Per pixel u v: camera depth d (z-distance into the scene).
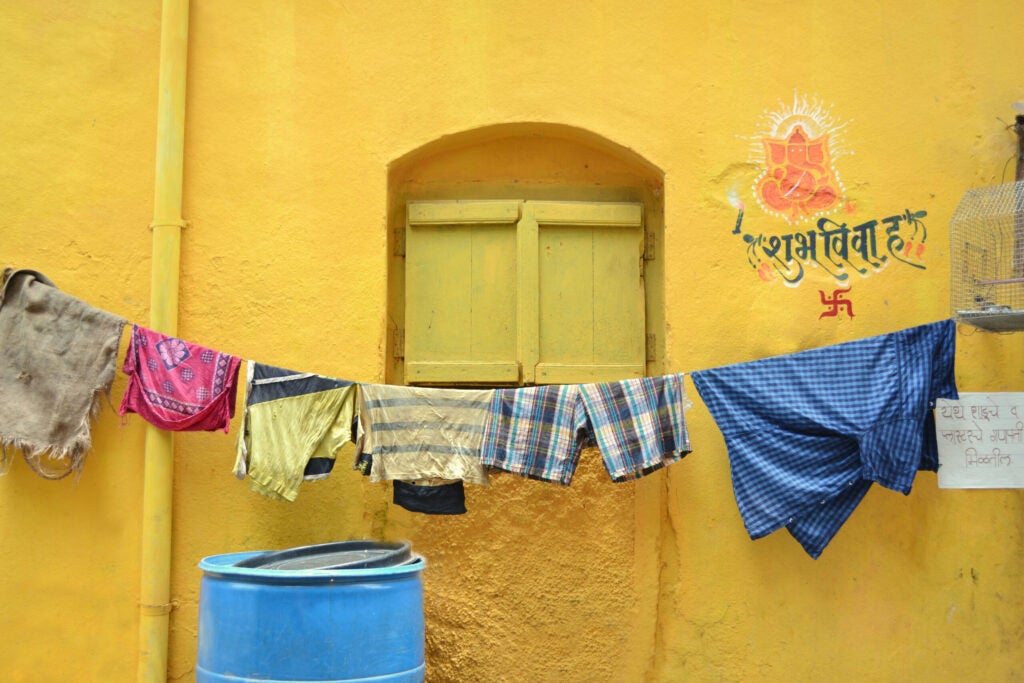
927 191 5.17
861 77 5.23
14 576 4.89
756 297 5.12
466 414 4.62
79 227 5.05
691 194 5.17
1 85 5.08
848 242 5.15
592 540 5.14
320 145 5.15
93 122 5.10
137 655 4.87
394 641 4.10
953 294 5.03
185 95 5.09
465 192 5.44
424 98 5.21
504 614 5.14
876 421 4.54
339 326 5.07
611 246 5.39
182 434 4.97
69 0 5.14
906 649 4.98
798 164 5.19
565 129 5.25
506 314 5.38
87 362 4.74
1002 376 5.09
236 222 5.09
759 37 5.24
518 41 5.24
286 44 5.18
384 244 5.12
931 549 5.03
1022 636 5.00
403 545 4.42
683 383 4.66
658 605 5.07
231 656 4.01
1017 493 5.07
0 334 4.79
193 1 5.16
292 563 4.26
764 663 4.97
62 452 4.72
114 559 4.92
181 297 5.03
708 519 5.03
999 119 5.21
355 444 4.77
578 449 4.56
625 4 5.26
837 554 5.02
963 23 5.27
